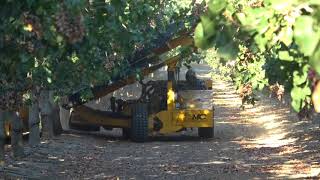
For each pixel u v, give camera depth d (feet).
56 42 20.13
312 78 12.50
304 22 11.06
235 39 13.39
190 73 99.19
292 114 119.75
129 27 33.04
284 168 63.16
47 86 55.42
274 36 13.64
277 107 138.72
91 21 24.80
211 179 57.57
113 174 61.98
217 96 188.14
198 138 96.02
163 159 74.08
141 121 91.71
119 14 27.50
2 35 21.39
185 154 78.54
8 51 22.00
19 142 67.87
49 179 57.36
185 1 70.85
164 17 63.00
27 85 44.83
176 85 92.89
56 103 89.81
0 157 58.29
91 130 99.14
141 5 32.81
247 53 60.85
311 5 11.03
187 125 91.50
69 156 73.87
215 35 12.28
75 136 94.38
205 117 91.66
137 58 79.61
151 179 58.70
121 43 31.86
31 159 68.28
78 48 23.88
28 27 19.83
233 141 93.09
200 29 12.24
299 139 88.22
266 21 13.03
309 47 10.93
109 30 27.32
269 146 84.53
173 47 78.02
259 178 57.11
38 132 77.66
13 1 19.86
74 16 18.20
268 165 65.82
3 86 43.68
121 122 95.14
